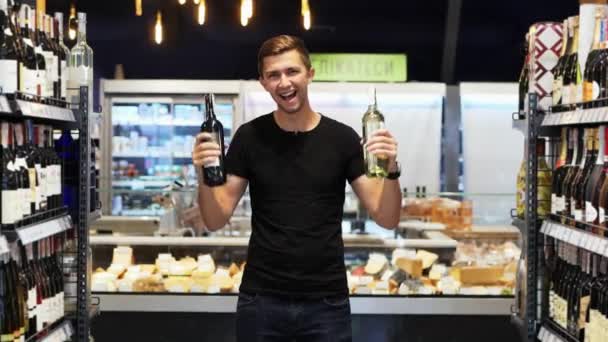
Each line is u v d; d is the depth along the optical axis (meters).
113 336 4.96
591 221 3.27
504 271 4.97
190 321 4.95
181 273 5.01
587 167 3.44
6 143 3.03
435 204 5.21
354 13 11.80
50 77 3.58
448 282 4.93
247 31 11.70
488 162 8.10
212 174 3.03
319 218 3.11
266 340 3.13
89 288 3.92
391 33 11.97
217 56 11.85
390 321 4.92
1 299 3.07
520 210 4.22
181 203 5.31
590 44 3.54
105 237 5.20
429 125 8.07
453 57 11.27
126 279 4.95
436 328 4.93
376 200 3.13
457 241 5.09
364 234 5.12
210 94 3.09
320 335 3.11
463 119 8.08
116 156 7.93
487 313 4.84
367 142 2.91
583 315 3.36
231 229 5.26
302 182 3.10
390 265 5.03
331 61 8.95
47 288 3.56
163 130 8.12
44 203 3.43
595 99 3.29
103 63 11.80
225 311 4.88
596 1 3.57
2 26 3.01
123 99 7.85
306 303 3.10
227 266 5.14
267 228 3.13
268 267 3.12
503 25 11.77
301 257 3.08
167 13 11.33
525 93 4.25
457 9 10.73
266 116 3.20
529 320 3.90
